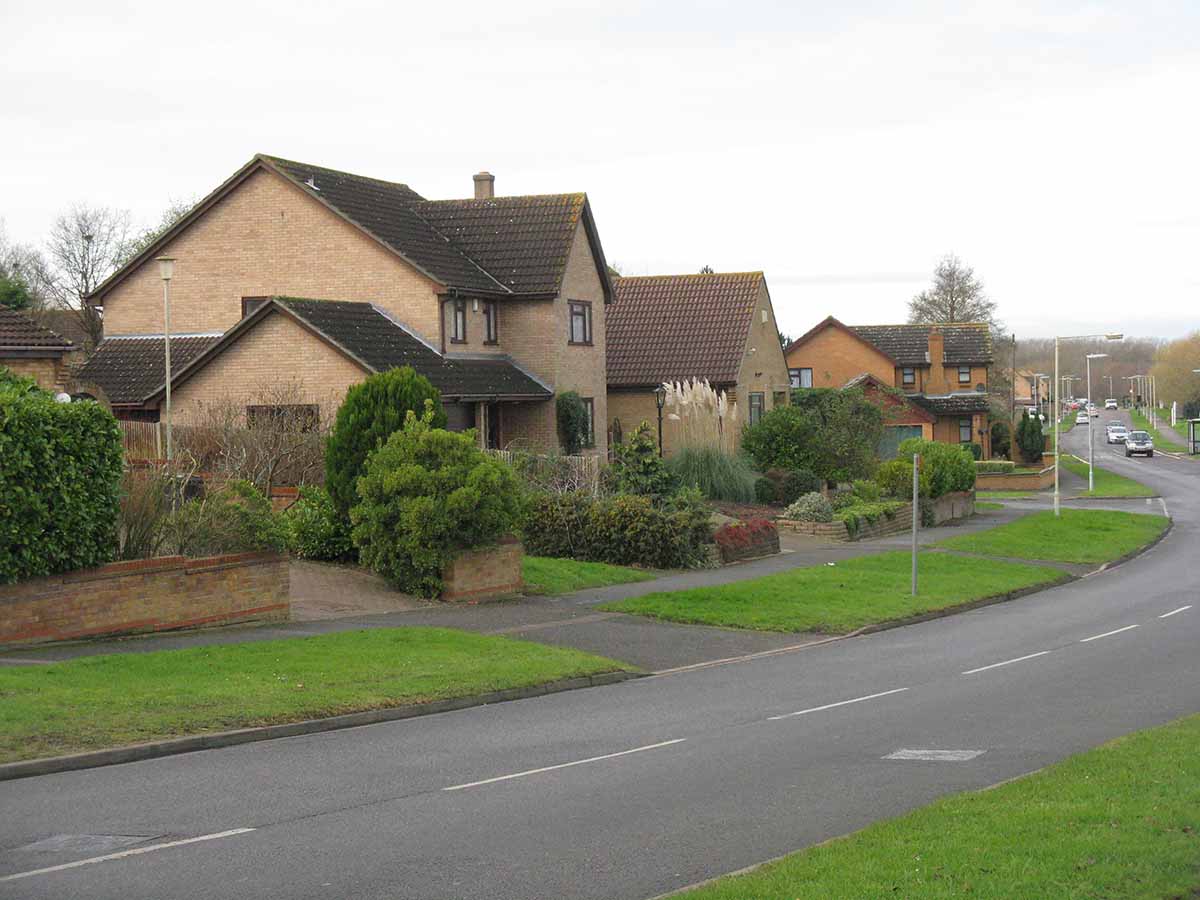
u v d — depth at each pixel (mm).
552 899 8070
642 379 52625
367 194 41625
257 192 39156
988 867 8070
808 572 30906
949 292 124750
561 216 42438
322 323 34594
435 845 9359
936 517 48906
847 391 51500
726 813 10383
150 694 14375
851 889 7656
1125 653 21422
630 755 12945
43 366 26984
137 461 27000
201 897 8086
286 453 29719
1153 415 167125
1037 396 132500
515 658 18719
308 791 11156
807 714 15656
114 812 10312
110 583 18172
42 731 12633
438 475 24016
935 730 14391
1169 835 8820
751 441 45094
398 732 14305
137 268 40281
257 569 20344
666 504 32906
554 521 30922
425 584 24266
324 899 8055
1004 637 23953
